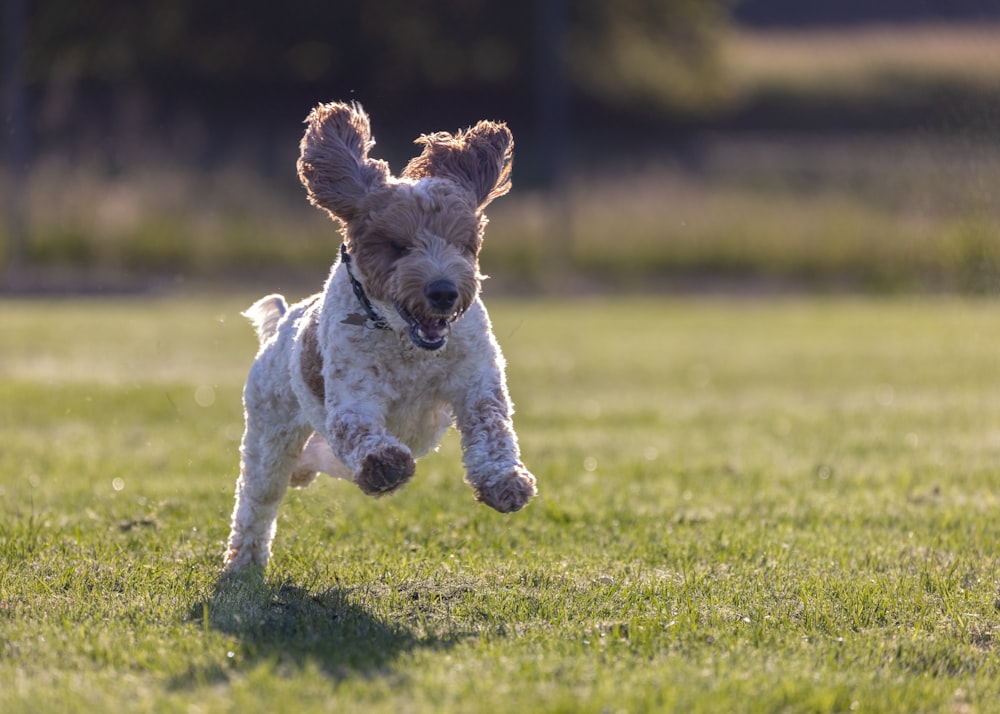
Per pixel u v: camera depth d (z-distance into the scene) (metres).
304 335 7.16
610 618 6.81
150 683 5.74
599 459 12.13
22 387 16.81
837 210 39.59
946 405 16.00
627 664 5.98
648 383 18.59
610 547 8.41
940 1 67.62
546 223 37.38
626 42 63.81
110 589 7.32
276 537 8.55
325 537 8.65
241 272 35.34
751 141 59.81
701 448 12.80
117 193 38.38
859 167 47.66
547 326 26.66
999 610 7.05
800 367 20.33
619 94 62.72
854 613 6.86
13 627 6.53
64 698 5.50
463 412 6.80
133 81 54.94
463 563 7.84
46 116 48.09
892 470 11.38
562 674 5.79
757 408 15.91
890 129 61.53
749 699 5.49
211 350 21.56
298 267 35.84
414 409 6.94
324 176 6.98
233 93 56.81
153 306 29.00
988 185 27.67
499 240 36.47
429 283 6.47
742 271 37.00
